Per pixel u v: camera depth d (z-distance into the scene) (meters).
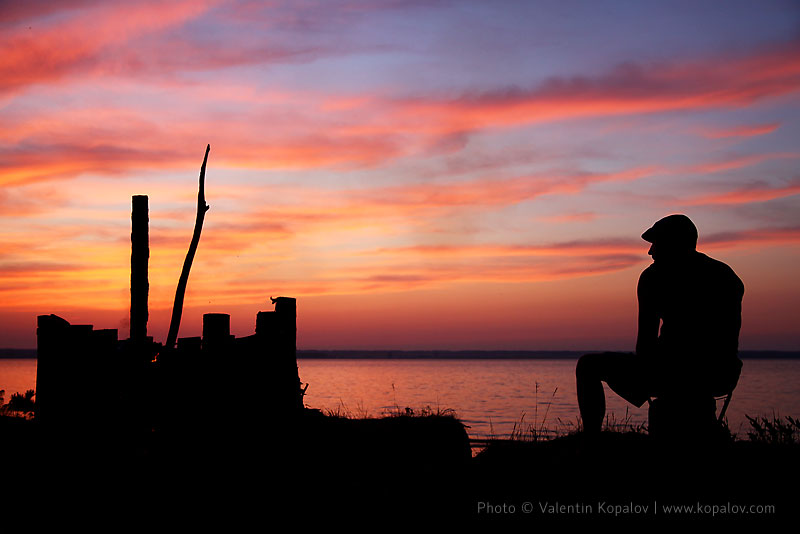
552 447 5.77
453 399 60.25
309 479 5.51
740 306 5.18
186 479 5.43
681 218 5.39
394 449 6.28
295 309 7.09
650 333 5.29
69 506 4.88
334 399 46.31
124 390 6.16
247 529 4.54
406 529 4.55
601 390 5.52
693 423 5.00
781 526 4.19
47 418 5.89
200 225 8.43
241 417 6.39
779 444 5.33
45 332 5.98
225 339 6.51
